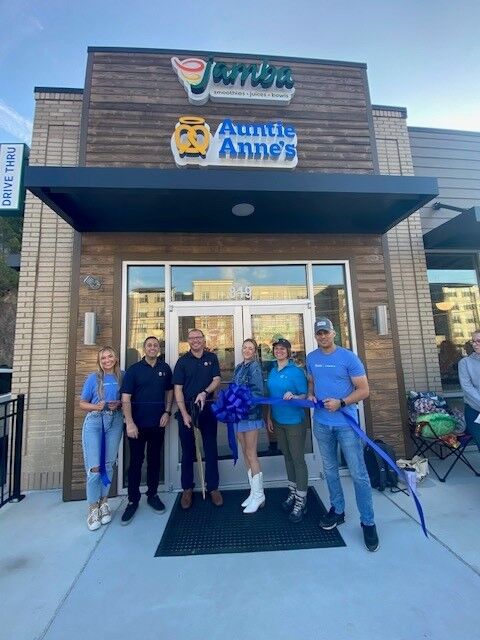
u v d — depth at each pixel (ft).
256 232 14.79
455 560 8.19
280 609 6.85
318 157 15.60
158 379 11.61
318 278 15.12
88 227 13.70
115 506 11.73
